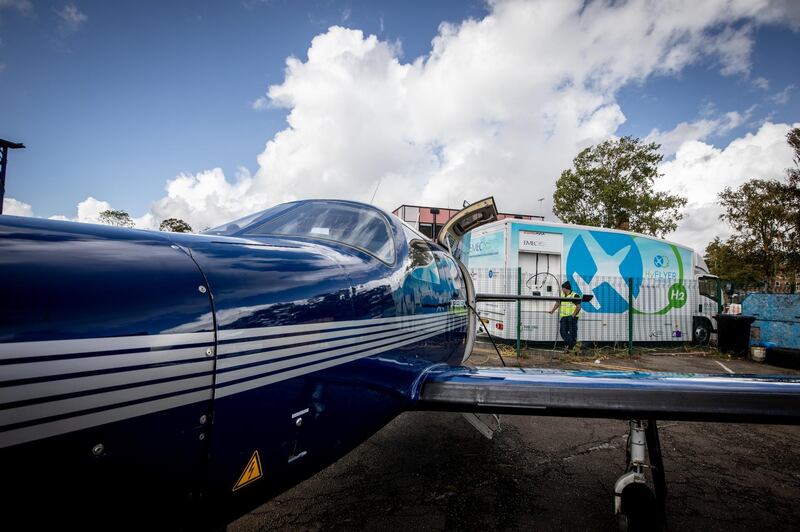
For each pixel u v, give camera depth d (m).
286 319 1.29
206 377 1.01
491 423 2.98
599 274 9.56
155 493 0.92
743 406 2.03
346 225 2.41
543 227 9.16
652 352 9.15
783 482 3.05
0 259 0.76
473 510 2.54
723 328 9.12
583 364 7.59
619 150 23.39
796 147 20.81
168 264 1.03
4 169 10.38
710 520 2.52
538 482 2.93
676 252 10.47
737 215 23.98
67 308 0.78
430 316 2.80
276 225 2.36
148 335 0.89
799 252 21.30
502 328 8.98
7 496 0.69
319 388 1.45
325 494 2.72
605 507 2.60
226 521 1.16
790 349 8.00
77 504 0.78
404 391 2.12
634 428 2.27
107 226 1.08
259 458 1.19
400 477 2.97
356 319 1.70
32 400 0.71
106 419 0.81
